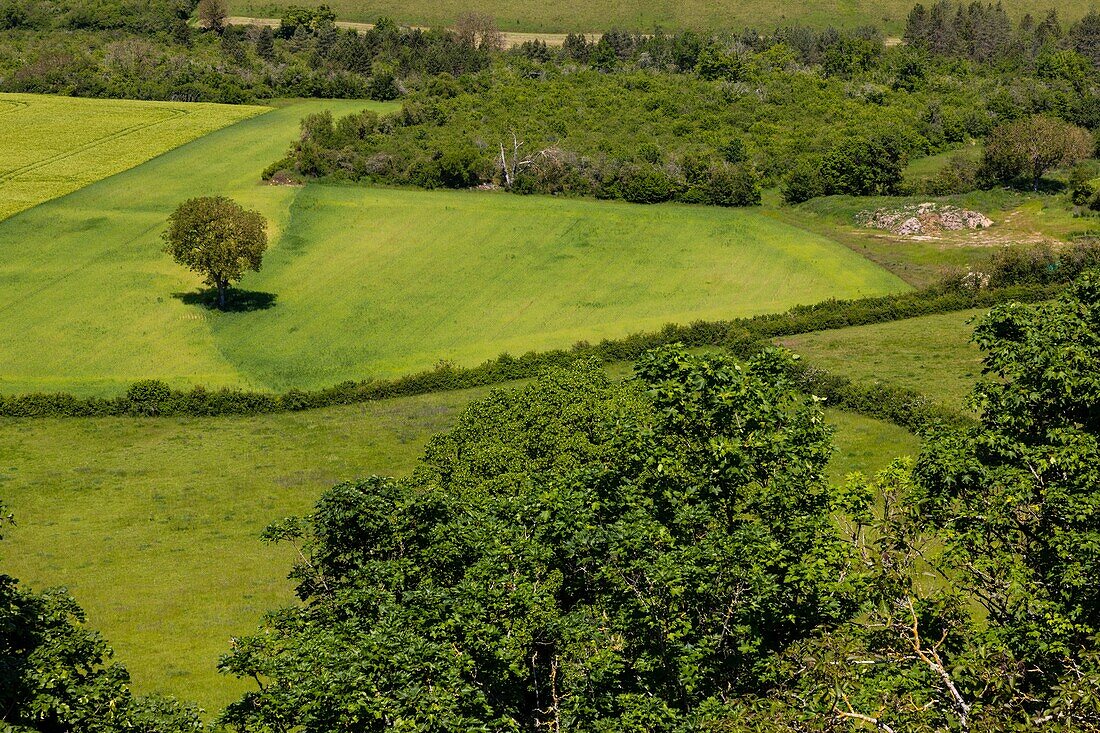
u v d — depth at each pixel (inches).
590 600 1262.3
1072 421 1289.4
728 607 1091.9
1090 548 1015.6
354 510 1354.6
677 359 1274.6
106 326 3747.5
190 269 4008.4
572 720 1075.3
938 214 4571.9
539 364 3297.2
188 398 3154.5
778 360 1283.2
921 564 1441.9
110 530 2396.7
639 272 4173.2
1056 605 972.6
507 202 4923.7
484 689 1128.2
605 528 1210.0
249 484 2632.9
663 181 4968.0
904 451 2487.7
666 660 1090.7
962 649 1052.5
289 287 4109.3
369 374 3403.1
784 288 3964.1
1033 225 4397.1
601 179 5078.7
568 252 4384.8
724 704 977.5
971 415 2566.4
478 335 3681.1
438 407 3112.7
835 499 1195.3
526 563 1212.5
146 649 1861.5
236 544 2314.2
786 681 1013.2
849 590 1067.9
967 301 3553.2
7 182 5216.5
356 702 989.2
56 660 1205.1
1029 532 1152.2
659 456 1226.0
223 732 1132.5
